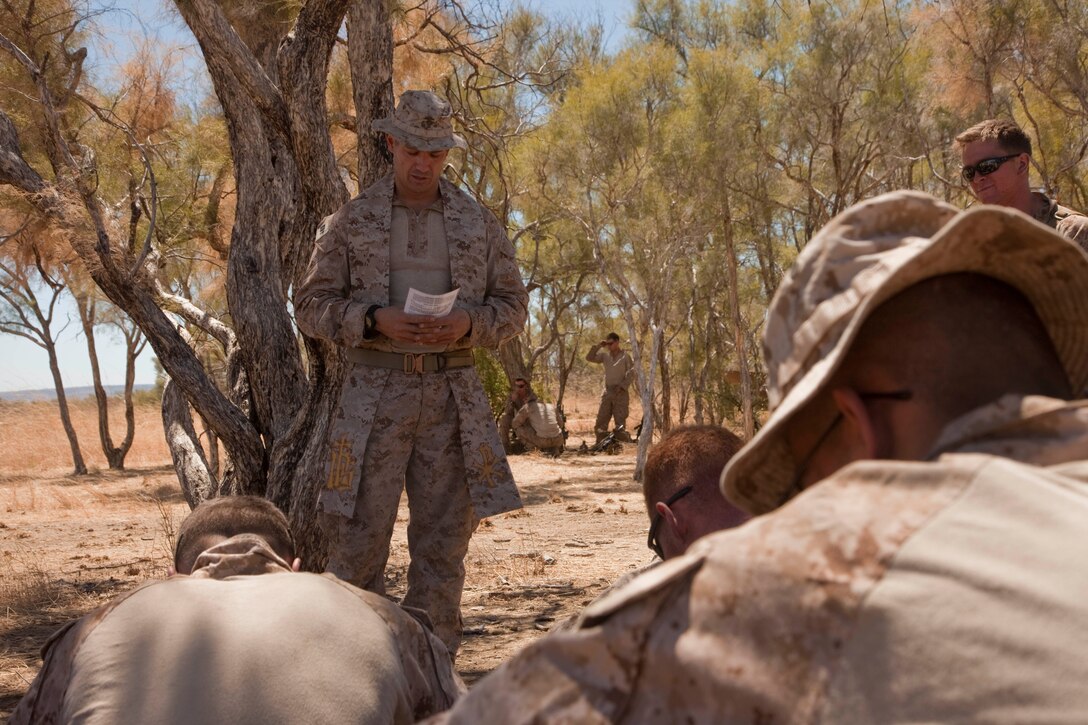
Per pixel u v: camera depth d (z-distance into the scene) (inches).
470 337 168.6
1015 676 33.6
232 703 74.3
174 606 81.0
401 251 168.7
